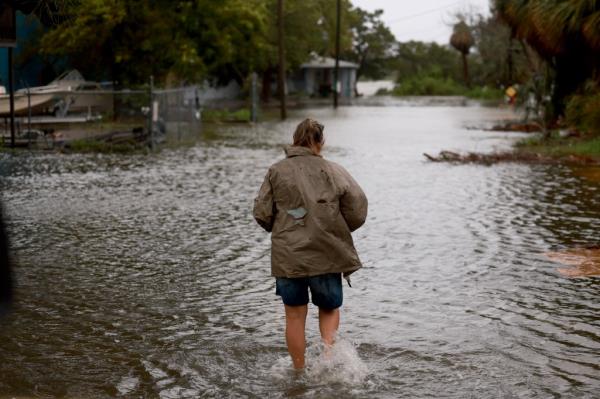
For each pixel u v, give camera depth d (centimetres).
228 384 509
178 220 1078
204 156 1942
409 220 1073
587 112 2177
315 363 528
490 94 6297
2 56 3144
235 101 5219
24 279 770
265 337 601
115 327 625
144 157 1914
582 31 2134
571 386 504
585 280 761
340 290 518
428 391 495
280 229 506
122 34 3164
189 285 752
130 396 490
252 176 1548
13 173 1589
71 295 716
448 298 702
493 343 584
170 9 3222
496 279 766
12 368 536
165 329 620
